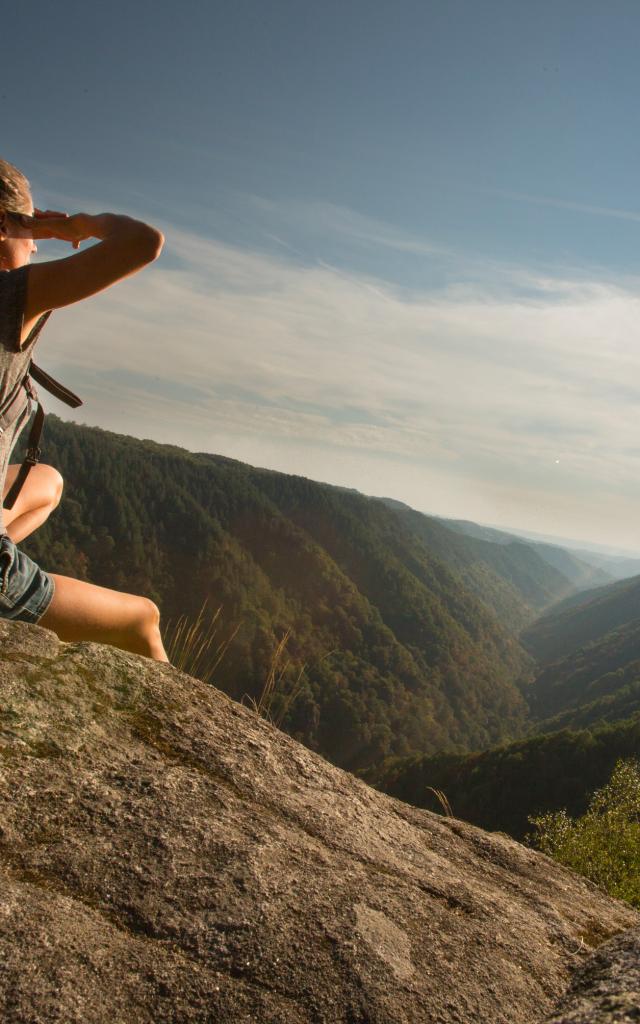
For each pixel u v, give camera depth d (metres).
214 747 1.32
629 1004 0.93
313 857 1.13
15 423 1.61
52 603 1.64
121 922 0.90
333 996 0.88
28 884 0.90
